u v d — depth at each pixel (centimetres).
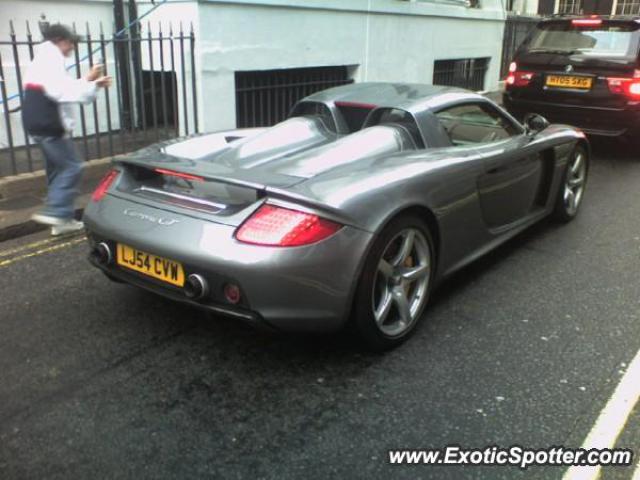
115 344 323
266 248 266
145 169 322
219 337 332
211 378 295
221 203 294
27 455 241
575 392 286
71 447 246
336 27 876
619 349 324
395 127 368
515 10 1616
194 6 693
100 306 364
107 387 286
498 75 1333
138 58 754
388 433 257
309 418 266
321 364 307
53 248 458
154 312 358
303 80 883
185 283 283
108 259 313
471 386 290
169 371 300
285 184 282
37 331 334
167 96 796
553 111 790
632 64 723
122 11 742
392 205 298
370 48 948
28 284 394
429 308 370
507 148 405
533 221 462
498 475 235
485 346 326
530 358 315
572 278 415
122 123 671
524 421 266
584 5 1773
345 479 232
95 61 752
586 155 534
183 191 313
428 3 1058
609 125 760
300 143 375
